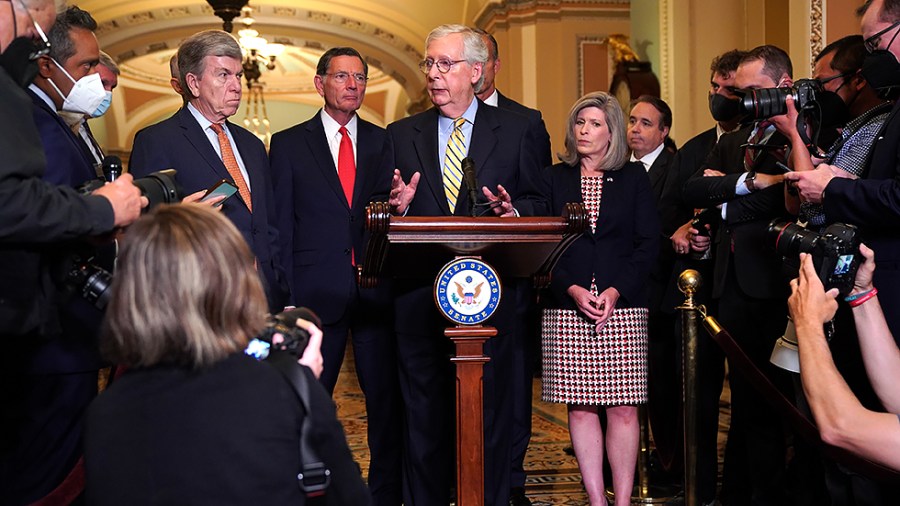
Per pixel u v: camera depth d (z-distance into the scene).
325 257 4.44
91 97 3.07
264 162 3.93
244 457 1.71
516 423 4.33
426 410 3.35
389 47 19.03
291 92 26.28
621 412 3.97
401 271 3.06
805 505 3.73
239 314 1.80
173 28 17.91
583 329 3.92
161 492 1.70
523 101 12.90
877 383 2.54
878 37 2.87
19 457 2.87
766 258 3.79
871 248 2.91
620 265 3.98
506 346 3.29
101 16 17.14
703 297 4.52
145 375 1.77
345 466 1.85
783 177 3.29
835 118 3.44
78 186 2.51
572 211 2.71
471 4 15.02
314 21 18.34
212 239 1.79
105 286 2.47
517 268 3.03
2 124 2.21
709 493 4.27
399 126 3.60
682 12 8.48
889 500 2.81
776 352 3.04
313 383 1.83
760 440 3.83
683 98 8.52
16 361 2.82
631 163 4.16
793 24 5.81
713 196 3.70
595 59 12.81
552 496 4.54
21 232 2.20
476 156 3.46
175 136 3.64
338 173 4.61
